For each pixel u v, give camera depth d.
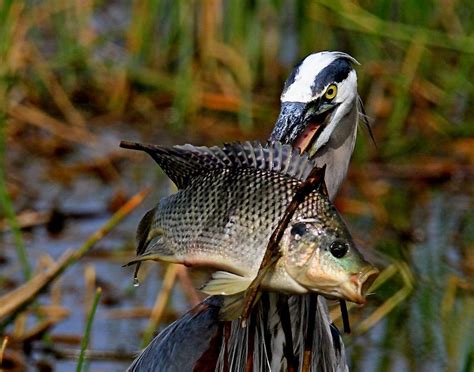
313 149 16.19
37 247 23.05
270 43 30.36
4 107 26.53
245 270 10.58
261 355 14.69
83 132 28.16
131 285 21.58
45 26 31.70
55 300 20.77
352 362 19.16
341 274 10.25
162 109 29.48
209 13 29.73
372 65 29.44
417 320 20.56
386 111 29.14
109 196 25.39
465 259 22.81
